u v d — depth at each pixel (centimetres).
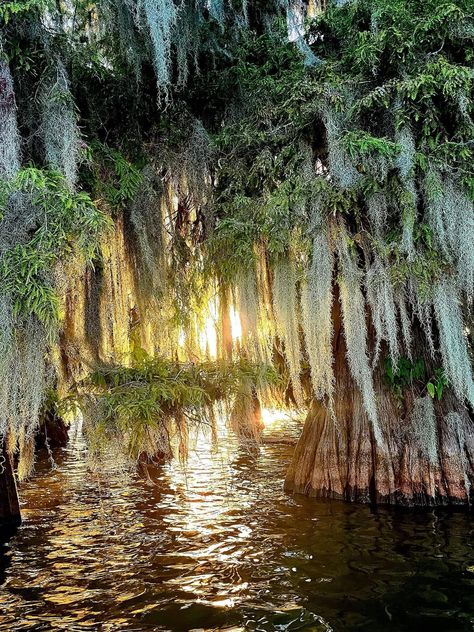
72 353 561
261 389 595
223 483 717
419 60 521
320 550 468
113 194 563
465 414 603
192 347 679
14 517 570
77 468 854
